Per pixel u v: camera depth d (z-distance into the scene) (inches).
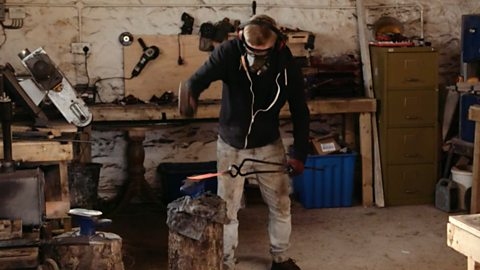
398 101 218.5
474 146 203.8
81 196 191.0
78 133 169.3
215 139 231.6
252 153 149.6
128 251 177.6
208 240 123.2
